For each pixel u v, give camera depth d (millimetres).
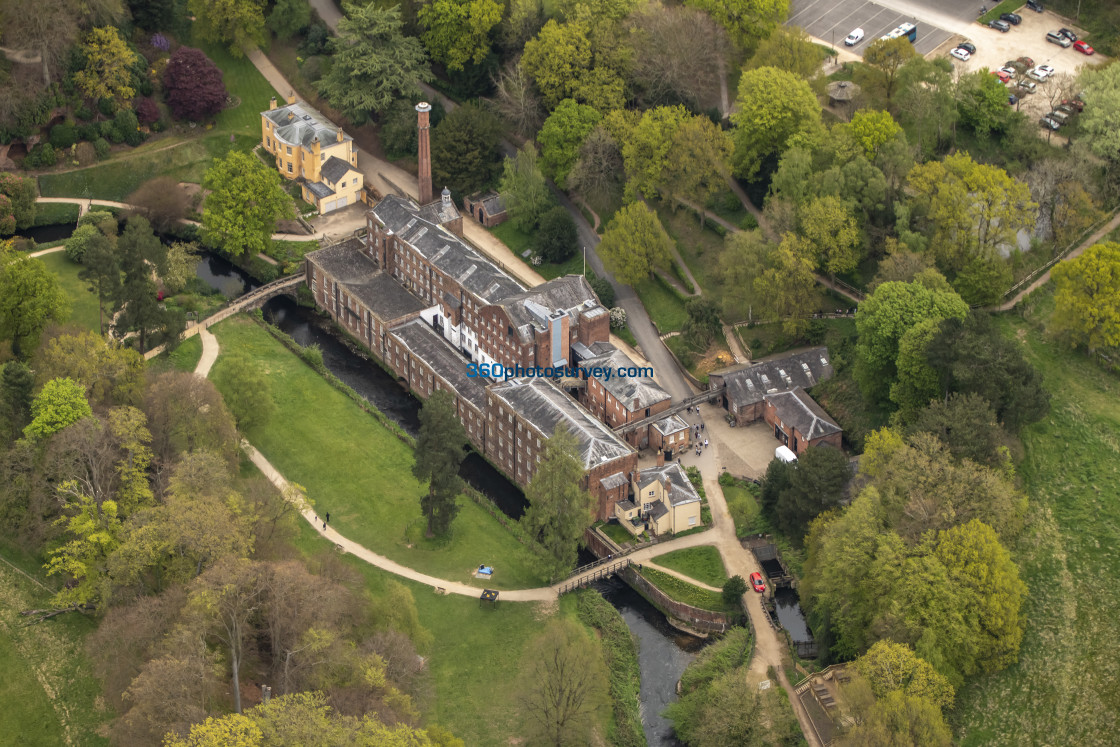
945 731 167625
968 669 180125
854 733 166125
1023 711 178000
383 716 165625
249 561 175000
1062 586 190250
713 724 180875
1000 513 189500
